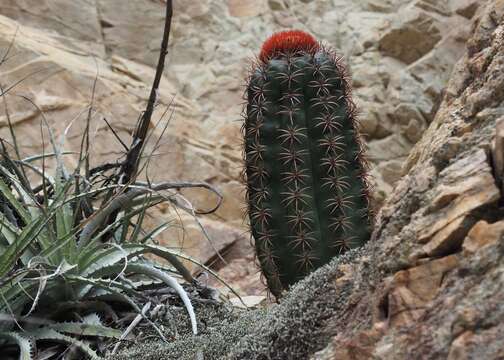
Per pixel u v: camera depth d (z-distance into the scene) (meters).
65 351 3.01
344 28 9.55
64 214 3.31
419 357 1.52
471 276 1.53
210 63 8.95
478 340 1.41
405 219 1.84
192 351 2.68
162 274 3.30
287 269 3.63
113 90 7.73
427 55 9.27
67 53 8.06
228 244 7.17
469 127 1.84
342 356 1.74
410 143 8.99
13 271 3.00
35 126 7.19
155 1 9.00
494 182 1.62
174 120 7.99
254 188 3.68
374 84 9.18
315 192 3.63
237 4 9.47
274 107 3.66
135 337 3.14
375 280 1.84
